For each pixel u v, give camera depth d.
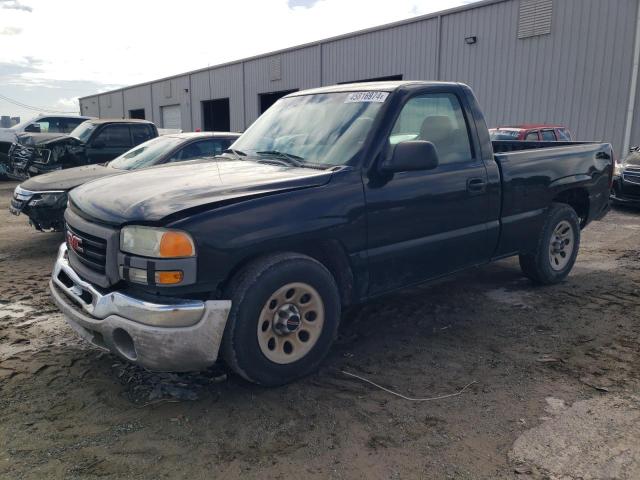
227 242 3.02
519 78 17.69
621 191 10.79
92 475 2.54
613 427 2.94
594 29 15.66
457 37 19.41
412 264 3.99
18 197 6.90
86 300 3.28
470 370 3.65
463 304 4.97
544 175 5.05
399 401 3.23
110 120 10.85
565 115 16.62
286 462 2.64
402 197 3.81
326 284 3.43
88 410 3.10
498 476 2.54
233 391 3.33
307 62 26.27
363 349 4.00
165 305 2.89
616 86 15.35
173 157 7.65
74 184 6.86
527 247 5.08
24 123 15.45
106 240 3.10
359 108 4.00
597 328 4.39
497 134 13.46
